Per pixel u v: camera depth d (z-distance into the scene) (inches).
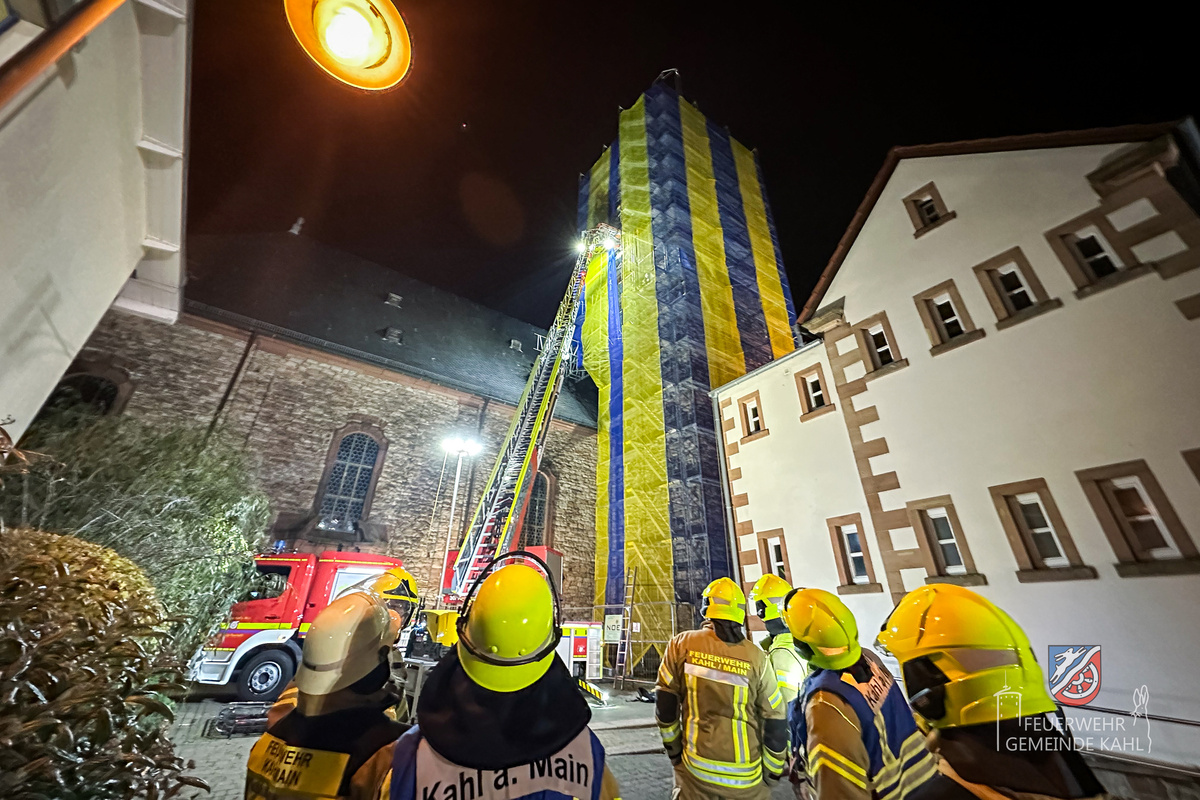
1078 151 336.2
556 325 812.6
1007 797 55.0
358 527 627.5
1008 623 63.4
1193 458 261.7
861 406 417.4
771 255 1012.5
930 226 400.2
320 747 72.4
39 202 157.0
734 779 112.2
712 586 136.3
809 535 443.2
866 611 382.6
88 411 305.3
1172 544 263.9
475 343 949.2
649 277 812.6
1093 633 275.6
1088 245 328.2
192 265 677.3
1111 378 294.8
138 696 101.2
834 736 75.8
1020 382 330.6
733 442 544.1
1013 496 323.3
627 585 649.6
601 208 1073.5
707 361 714.2
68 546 122.6
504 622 57.6
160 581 234.1
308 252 863.7
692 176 934.4
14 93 93.0
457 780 53.2
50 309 190.2
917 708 64.2
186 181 251.6
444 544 678.5
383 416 700.7
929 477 362.9
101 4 107.5
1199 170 300.0
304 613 375.2
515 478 665.6
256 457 586.9
